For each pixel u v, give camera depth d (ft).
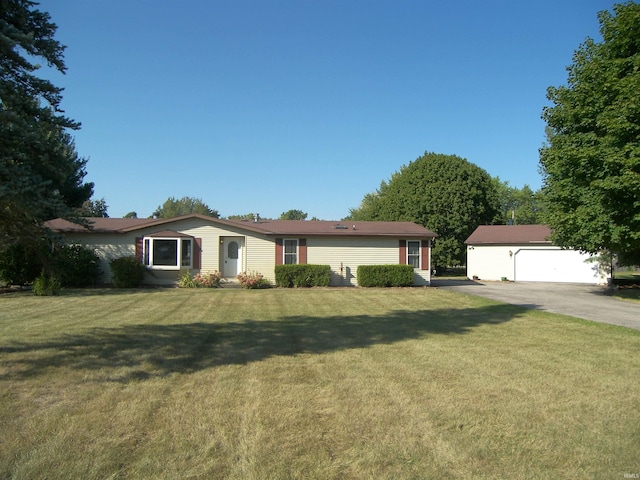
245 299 53.67
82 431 14.38
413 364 22.99
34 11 19.71
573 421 15.58
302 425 15.10
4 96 17.84
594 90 56.13
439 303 51.60
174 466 12.26
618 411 16.52
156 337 29.53
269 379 20.18
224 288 68.54
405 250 77.30
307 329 33.58
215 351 25.66
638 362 23.61
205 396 17.81
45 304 46.62
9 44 16.98
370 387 19.12
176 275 71.20
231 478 11.72
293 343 28.27
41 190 17.63
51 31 20.11
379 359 24.04
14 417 15.43
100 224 73.41
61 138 19.93
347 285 75.87
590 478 11.87
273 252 74.59
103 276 70.59
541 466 12.47
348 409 16.57
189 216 71.26
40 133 18.06
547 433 14.60
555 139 61.11
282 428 14.83
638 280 83.46
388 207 124.98
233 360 23.58
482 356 24.85
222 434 14.32
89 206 128.98
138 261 68.13
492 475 11.98
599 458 12.95
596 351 26.25
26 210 17.61
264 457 12.84
